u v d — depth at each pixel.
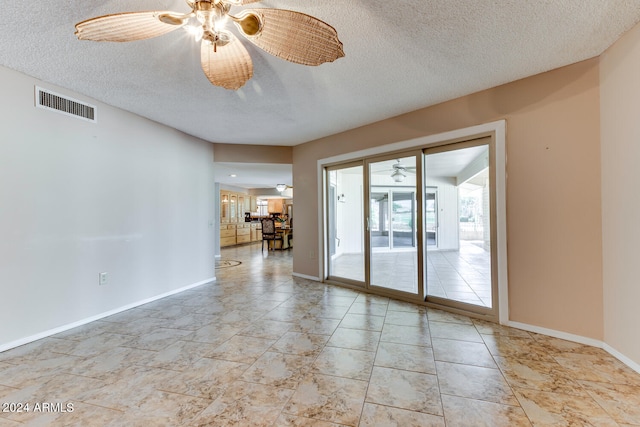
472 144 3.05
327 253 4.77
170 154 4.09
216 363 2.15
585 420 1.52
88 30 1.45
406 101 3.18
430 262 5.30
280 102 3.19
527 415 1.57
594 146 2.32
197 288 4.40
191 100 3.13
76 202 2.93
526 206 2.66
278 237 9.59
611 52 2.15
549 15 1.82
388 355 2.26
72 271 2.88
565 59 2.35
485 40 2.08
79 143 2.95
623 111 2.04
